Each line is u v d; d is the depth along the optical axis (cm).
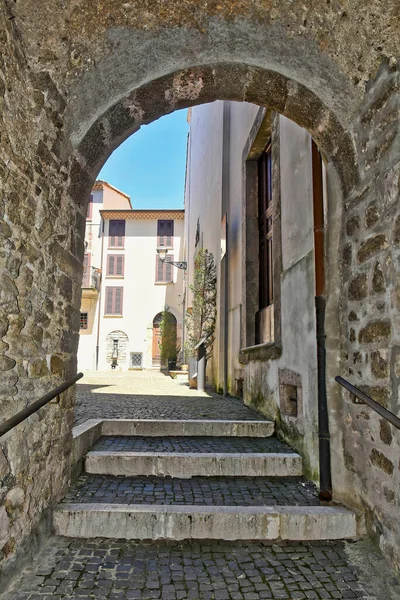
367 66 247
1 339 196
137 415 507
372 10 223
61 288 270
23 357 219
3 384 198
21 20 208
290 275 418
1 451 197
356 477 279
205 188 1295
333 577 227
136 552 250
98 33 238
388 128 238
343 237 303
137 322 2470
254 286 648
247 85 304
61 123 251
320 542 265
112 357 2441
